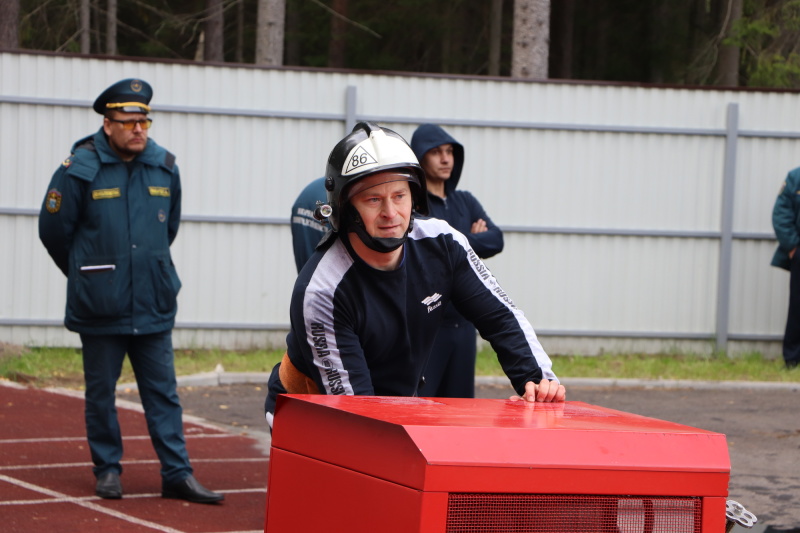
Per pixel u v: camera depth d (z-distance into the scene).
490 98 16.19
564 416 3.55
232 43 40.00
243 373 14.09
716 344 16.58
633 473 3.13
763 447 10.52
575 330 16.45
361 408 3.37
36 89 15.55
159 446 8.03
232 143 15.91
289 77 15.95
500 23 33.59
